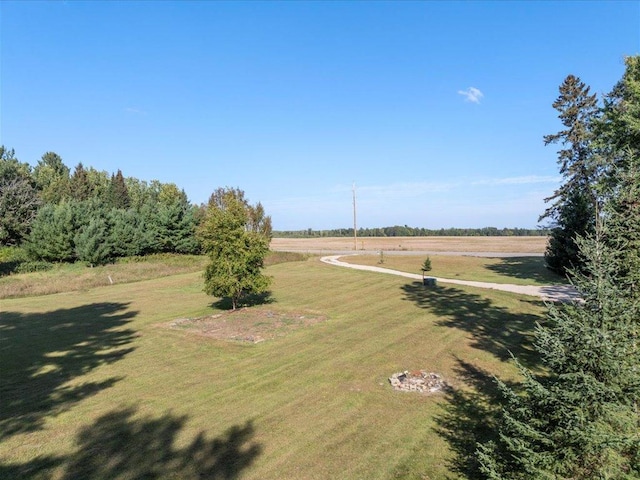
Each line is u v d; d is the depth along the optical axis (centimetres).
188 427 821
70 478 652
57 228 3856
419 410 873
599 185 1334
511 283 2556
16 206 4300
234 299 1950
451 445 730
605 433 442
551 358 523
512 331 1471
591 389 455
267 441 761
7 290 2578
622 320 490
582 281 519
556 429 494
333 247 6900
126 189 6938
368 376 1077
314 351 1296
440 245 6950
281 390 998
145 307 2122
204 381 1069
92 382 1084
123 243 4328
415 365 1155
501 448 674
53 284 2823
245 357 1257
